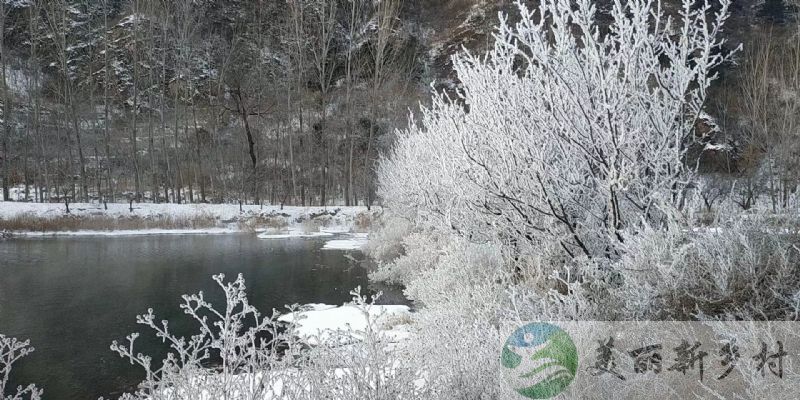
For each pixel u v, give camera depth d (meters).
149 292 12.33
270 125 44.41
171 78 45.31
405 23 51.34
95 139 34.41
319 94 45.62
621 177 4.21
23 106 38.53
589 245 4.99
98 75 44.06
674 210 4.04
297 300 11.16
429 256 11.55
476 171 5.06
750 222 3.97
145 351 7.79
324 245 22.80
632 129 4.44
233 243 23.61
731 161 22.52
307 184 41.91
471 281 6.50
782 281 3.57
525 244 5.38
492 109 4.92
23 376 6.79
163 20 42.41
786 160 21.97
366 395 3.06
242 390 2.95
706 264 3.74
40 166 35.56
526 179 4.80
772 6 35.41
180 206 32.06
